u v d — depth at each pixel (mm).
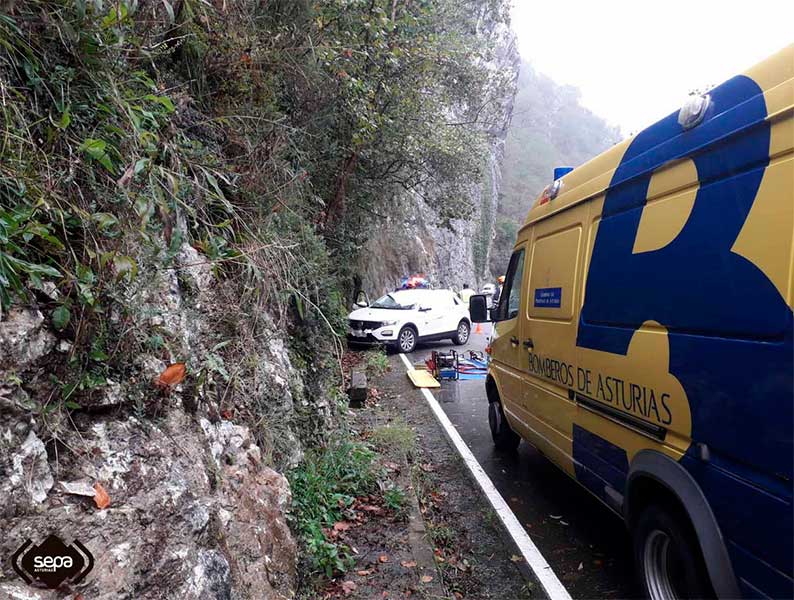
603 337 3236
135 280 2258
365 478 4582
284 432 3863
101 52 2482
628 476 2898
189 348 2822
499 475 5246
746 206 2115
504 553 3859
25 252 1885
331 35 5922
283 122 5371
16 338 1806
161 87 3512
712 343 2240
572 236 3863
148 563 1827
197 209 3488
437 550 3832
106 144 2273
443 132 10883
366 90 6953
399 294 14617
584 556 3732
